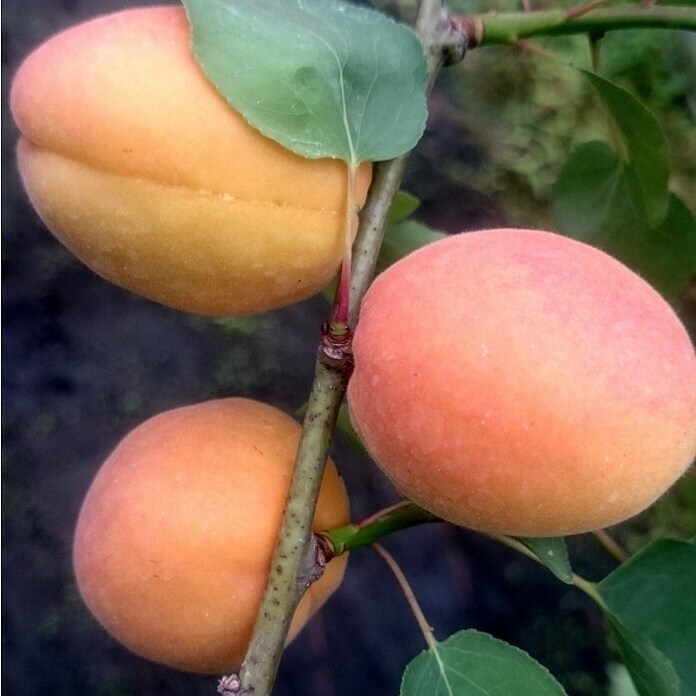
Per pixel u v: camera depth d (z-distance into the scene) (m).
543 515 0.09
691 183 0.24
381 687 0.28
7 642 0.28
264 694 0.10
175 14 0.10
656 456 0.09
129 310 0.31
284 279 0.11
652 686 0.11
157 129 0.09
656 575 0.12
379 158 0.10
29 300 0.30
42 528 0.29
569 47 0.24
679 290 0.15
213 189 0.10
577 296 0.09
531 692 0.10
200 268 0.10
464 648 0.11
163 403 0.30
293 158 0.10
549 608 0.28
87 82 0.09
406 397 0.09
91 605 0.12
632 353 0.08
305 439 0.10
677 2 0.14
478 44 0.12
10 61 0.29
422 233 0.15
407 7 0.26
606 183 0.15
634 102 0.12
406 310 0.09
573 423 0.08
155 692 0.28
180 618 0.11
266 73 0.10
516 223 0.29
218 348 0.30
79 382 0.30
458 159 0.30
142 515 0.11
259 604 0.11
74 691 0.28
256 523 0.11
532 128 0.29
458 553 0.29
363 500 0.27
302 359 0.29
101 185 0.10
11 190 0.30
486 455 0.08
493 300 0.09
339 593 0.29
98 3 0.30
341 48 0.10
